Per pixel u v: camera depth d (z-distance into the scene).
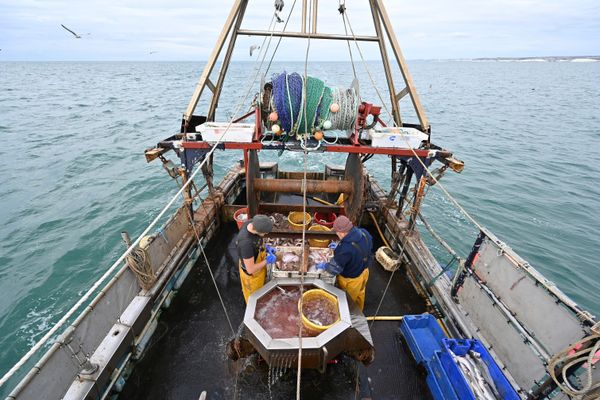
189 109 5.34
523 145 22.77
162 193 13.95
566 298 2.81
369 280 5.55
